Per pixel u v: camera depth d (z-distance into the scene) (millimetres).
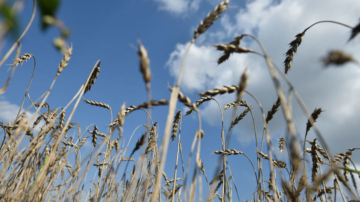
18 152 4520
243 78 2352
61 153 4410
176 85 2463
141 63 2174
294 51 3725
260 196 4285
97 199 4621
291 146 1924
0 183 4164
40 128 4691
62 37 865
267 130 3020
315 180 3980
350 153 4344
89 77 4496
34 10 2102
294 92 2039
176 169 4727
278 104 3938
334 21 2643
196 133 3207
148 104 2459
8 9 663
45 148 4824
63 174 5488
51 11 698
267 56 2213
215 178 3420
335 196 4242
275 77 2082
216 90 2695
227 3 2617
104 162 5094
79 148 5605
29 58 4477
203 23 2590
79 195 5184
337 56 1368
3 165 3934
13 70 2588
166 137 2398
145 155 4504
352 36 1723
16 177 4473
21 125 3748
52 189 4703
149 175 4039
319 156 4324
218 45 2527
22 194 4223
